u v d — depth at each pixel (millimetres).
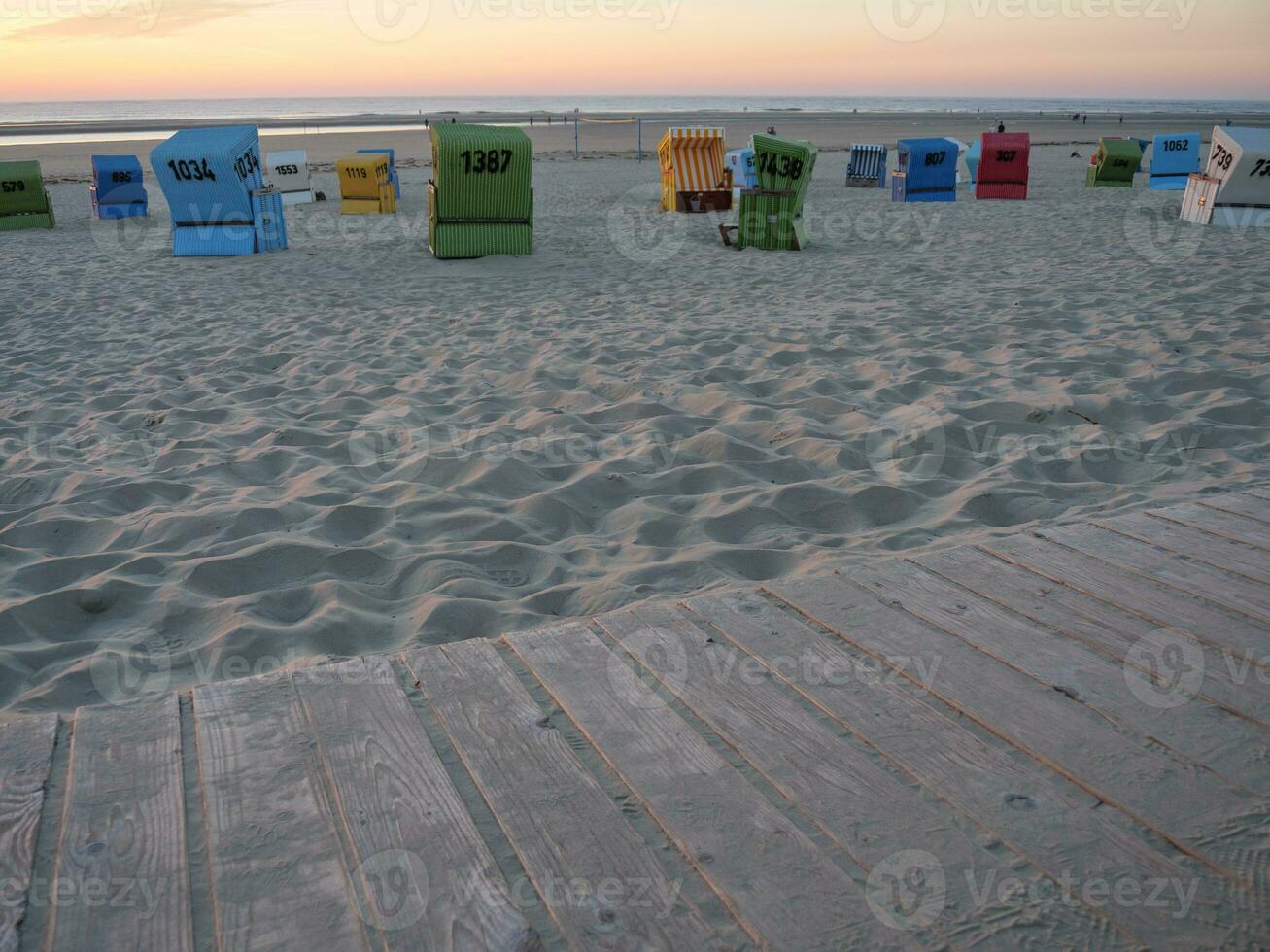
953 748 1873
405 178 24469
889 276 9844
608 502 4008
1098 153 20125
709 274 10297
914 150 17297
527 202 11516
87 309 8969
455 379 6047
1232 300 7738
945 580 2633
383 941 1427
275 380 6199
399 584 3311
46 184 23141
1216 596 2496
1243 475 3916
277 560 3414
